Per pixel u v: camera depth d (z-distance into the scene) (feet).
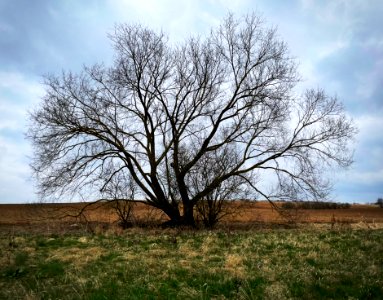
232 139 91.86
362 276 37.68
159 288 35.78
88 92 86.43
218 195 93.81
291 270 40.73
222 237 67.41
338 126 86.84
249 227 88.07
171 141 91.86
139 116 90.27
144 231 81.05
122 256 49.52
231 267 42.75
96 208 93.45
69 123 84.38
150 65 87.15
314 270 40.16
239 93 90.17
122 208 100.32
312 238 61.52
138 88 87.51
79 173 86.02
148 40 87.35
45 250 55.57
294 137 88.69
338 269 40.75
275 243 56.95
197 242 61.62
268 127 88.94
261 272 39.99
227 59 89.86
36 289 36.32
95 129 86.43
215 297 33.71
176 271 41.37
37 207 89.66
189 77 89.76
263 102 88.69
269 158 90.58
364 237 60.95
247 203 95.09
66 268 44.06
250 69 89.15
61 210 91.71
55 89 85.15
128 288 35.99
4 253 52.49
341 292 34.32
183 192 92.38
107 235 71.61
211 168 93.66
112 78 86.74
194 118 90.68
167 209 93.30
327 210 148.87
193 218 94.02
